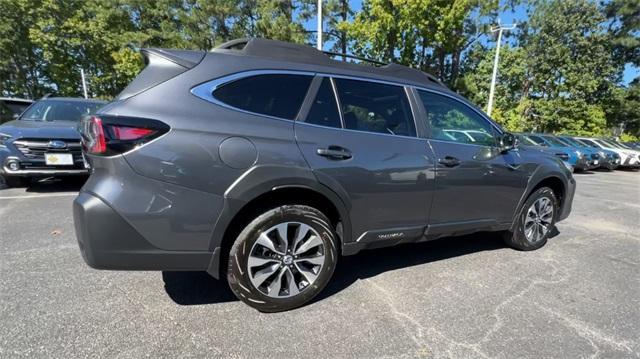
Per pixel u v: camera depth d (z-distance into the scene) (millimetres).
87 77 25453
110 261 2068
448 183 3080
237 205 2240
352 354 2074
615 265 3617
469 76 24234
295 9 22922
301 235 2496
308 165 2418
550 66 24266
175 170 2096
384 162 2734
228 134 2225
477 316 2535
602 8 26531
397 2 19047
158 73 2240
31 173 5387
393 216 2850
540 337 2311
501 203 3531
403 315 2516
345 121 2674
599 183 11367
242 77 2389
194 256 2217
